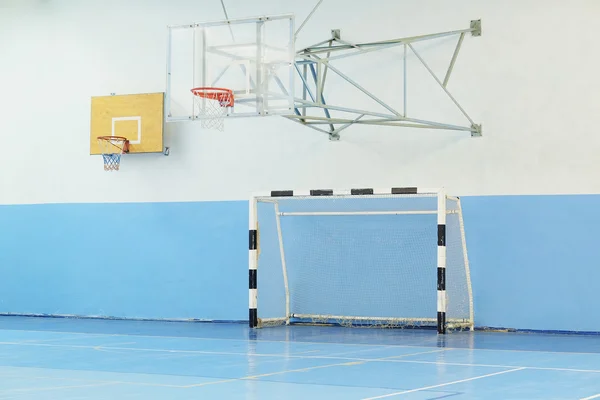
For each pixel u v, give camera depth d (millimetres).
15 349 10555
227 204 15625
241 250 15469
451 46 14156
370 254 14539
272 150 15344
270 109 12266
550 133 13453
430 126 13461
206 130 15820
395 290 14320
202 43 12867
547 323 13266
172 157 16062
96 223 16609
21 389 7012
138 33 16469
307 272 14945
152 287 16078
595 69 13242
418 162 14312
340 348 10602
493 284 13648
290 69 12156
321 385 7211
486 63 13922
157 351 10266
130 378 7738
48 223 17000
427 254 14156
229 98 12555
